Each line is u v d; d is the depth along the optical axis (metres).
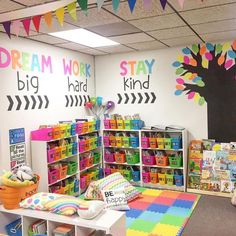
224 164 4.34
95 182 4.10
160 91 4.84
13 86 3.54
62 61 4.47
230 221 3.40
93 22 3.04
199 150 4.58
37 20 2.48
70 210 2.67
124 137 4.89
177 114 4.75
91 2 2.42
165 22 3.12
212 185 4.35
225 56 4.36
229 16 2.96
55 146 3.99
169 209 3.80
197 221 3.43
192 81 4.61
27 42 3.76
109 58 5.21
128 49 4.77
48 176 3.76
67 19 2.91
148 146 4.73
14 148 3.56
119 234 2.60
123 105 5.16
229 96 4.39
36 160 3.80
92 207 2.62
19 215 3.11
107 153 5.09
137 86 5.01
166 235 3.10
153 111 4.93
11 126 3.52
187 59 4.60
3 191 2.95
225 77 4.39
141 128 4.81
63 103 4.50
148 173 4.78
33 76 3.86
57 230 2.70
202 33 3.75
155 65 4.83
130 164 4.90
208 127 4.57
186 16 2.92
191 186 4.52
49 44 4.16
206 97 4.54
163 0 1.93
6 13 2.61
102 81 5.31
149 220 3.47
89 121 4.75
